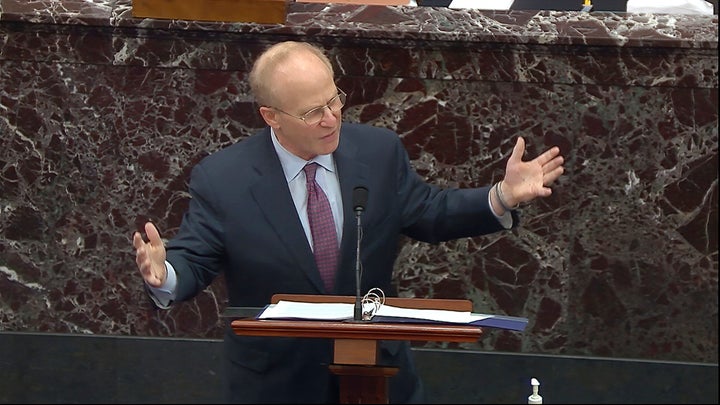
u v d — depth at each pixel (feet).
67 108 52.42
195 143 52.65
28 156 53.01
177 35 50.78
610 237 53.11
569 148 52.21
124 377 53.83
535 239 53.26
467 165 52.54
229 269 41.83
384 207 41.65
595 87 51.37
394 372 32.63
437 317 34.24
